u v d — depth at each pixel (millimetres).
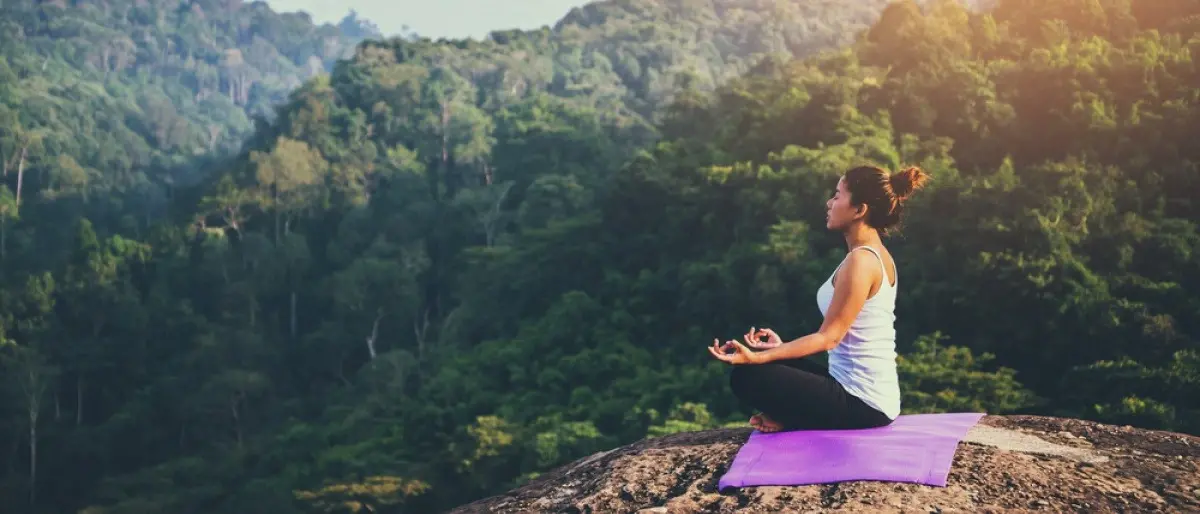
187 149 127062
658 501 4102
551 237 52344
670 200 46062
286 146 80500
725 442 4566
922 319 31078
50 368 58469
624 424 31938
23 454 57656
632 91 113500
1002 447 4270
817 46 130750
